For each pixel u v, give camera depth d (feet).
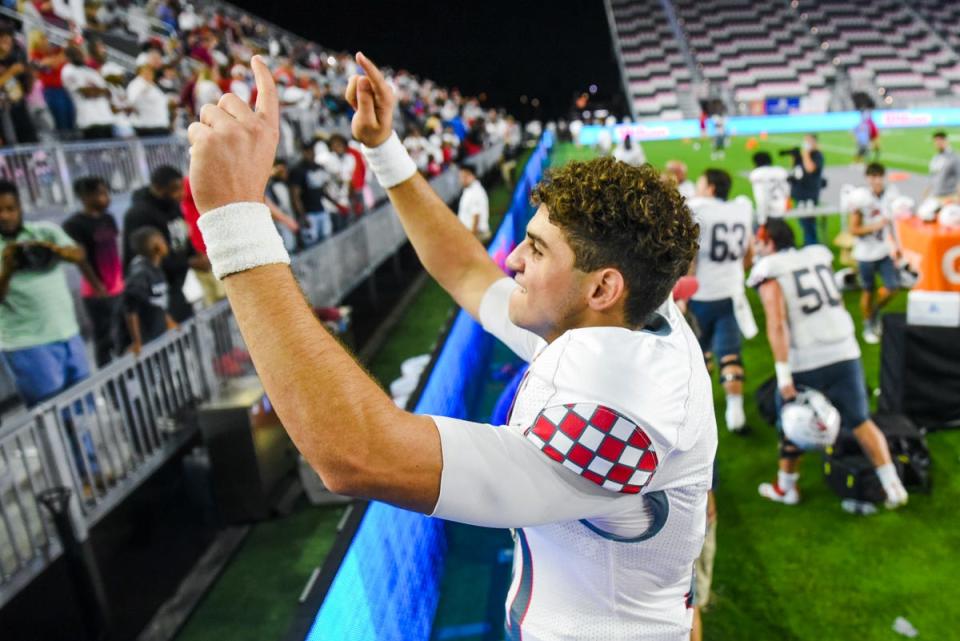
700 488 3.47
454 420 3.03
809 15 149.07
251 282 2.78
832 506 14.12
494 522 2.98
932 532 13.09
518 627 3.81
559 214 3.22
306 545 13.74
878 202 21.97
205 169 2.76
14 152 22.43
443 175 47.75
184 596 12.30
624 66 141.28
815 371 13.04
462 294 5.05
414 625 9.29
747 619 11.19
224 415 14.15
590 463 2.98
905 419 15.21
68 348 15.16
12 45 23.84
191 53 51.11
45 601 12.05
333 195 29.19
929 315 16.22
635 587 3.53
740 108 122.83
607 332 3.25
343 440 2.71
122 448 13.66
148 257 15.24
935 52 138.41
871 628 10.85
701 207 16.29
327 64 95.55
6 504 11.16
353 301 30.89
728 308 16.67
